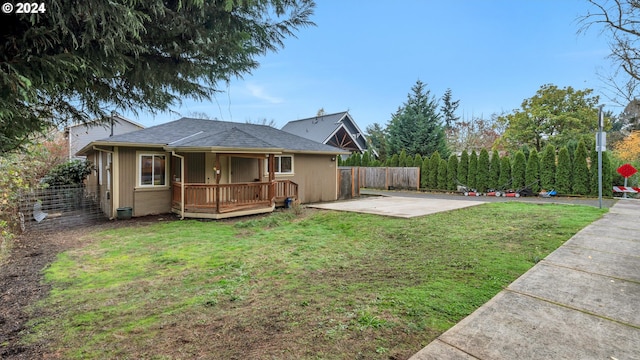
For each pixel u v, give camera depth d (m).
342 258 4.57
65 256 5.12
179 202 9.13
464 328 2.37
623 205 9.10
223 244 5.73
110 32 1.95
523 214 7.43
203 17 2.48
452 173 16.22
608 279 3.30
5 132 2.16
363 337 2.29
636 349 2.06
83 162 12.11
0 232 5.64
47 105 2.58
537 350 2.06
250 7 2.70
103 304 3.24
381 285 3.37
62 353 2.35
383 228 6.41
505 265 3.82
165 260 4.79
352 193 14.50
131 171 8.91
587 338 2.20
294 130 24.77
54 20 1.74
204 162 9.62
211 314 2.87
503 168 14.41
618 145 16.59
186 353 2.23
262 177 10.70
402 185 18.41
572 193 12.53
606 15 4.72
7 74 1.65
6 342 2.54
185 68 2.81
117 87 2.79
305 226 7.19
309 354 2.11
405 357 2.03
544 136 18.86
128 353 2.29
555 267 3.70
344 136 23.69
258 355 2.13
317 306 2.90
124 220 8.48
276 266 4.31
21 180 7.09
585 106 17.62
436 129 22.50
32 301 3.36
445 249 4.69
